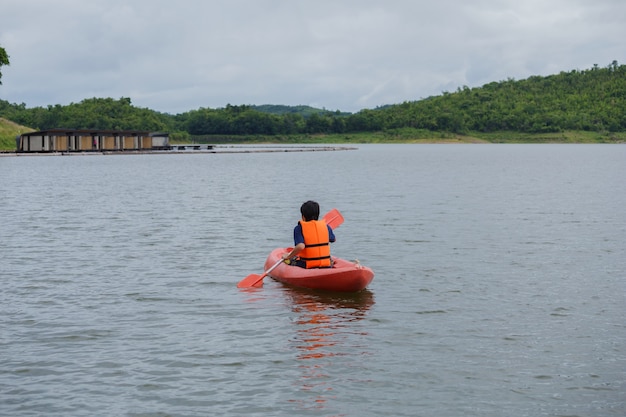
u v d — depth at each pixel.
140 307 10.97
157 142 104.25
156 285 12.49
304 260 12.77
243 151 106.81
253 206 25.91
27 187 34.53
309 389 7.65
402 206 26.23
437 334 9.61
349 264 12.48
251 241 17.41
